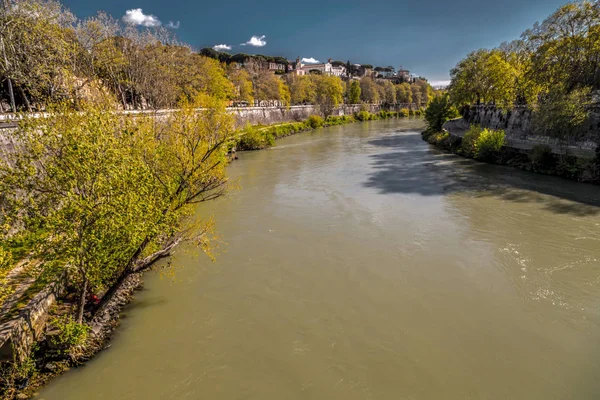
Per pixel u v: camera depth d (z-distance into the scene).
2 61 23.44
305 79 96.19
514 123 43.44
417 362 9.47
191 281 13.52
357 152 43.81
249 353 9.84
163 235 12.30
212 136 13.52
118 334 10.43
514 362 9.44
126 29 38.94
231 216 20.45
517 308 11.66
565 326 10.77
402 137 61.03
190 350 9.91
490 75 48.81
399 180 28.53
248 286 13.19
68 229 8.34
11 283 10.19
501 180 27.48
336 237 17.41
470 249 15.83
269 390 8.61
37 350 9.05
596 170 25.59
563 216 19.45
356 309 11.77
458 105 63.41
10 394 8.02
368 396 8.43
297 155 41.66
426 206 21.84
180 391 8.55
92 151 8.46
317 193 24.98
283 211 21.22
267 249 16.19
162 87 39.56
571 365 9.32
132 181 9.47
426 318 11.27
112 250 9.84
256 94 77.62
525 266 14.23
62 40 26.62
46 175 8.51
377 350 9.92
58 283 10.78
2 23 23.81
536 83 37.59
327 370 9.22
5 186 8.05
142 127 11.62
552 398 8.34
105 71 35.28
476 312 11.52
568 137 28.95
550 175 28.39
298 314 11.53
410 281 13.39
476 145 36.59
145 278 13.65
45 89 23.72
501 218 19.42
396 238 17.17
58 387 8.48
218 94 55.50
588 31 32.38
